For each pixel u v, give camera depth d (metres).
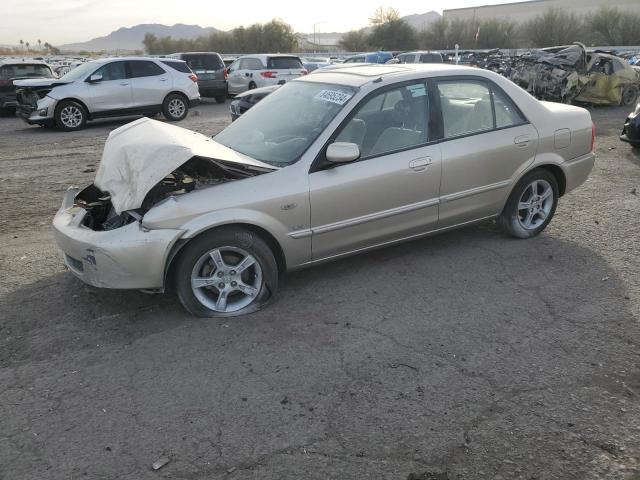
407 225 4.58
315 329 3.85
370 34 69.38
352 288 4.46
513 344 3.62
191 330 3.84
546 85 16.77
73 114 13.97
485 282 4.54
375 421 2.90
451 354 3.52
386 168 4.32
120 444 2.76
